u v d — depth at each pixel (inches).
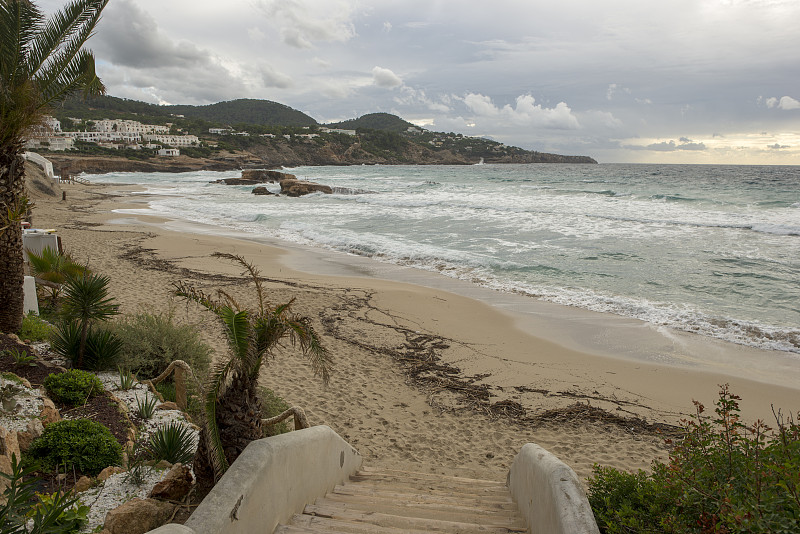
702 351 447.2
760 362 422.3
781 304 566.9
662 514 129.0
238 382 161.2
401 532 144.5
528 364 421.7
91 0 324.8
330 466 196.7
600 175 3499.0
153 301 529.0
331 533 139.2
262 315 166.9
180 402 265.3
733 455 137.3
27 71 315.0
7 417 193.3
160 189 2460.6
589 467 273.1
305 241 970.7
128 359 291.7
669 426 323.0
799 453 117.0
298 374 384.5
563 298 601.3
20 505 118.9
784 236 941.2
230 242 935.7
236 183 2878.9
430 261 784.9
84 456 176.9
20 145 314.5
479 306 572.4
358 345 451.8
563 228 1063.0
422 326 508.7
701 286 637.9
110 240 911.0
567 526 111.4
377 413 333.4
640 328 504.1
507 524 165.3
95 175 4229.8
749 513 100.2
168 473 164.4
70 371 238.7
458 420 329.1
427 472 263.6
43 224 1101.7
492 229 1064.8
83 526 143.2
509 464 277.6
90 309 281.0
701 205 1421.0
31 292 378.9
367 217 1277.1
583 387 380.2
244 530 121.1
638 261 768.3
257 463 131.0
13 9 299.9
